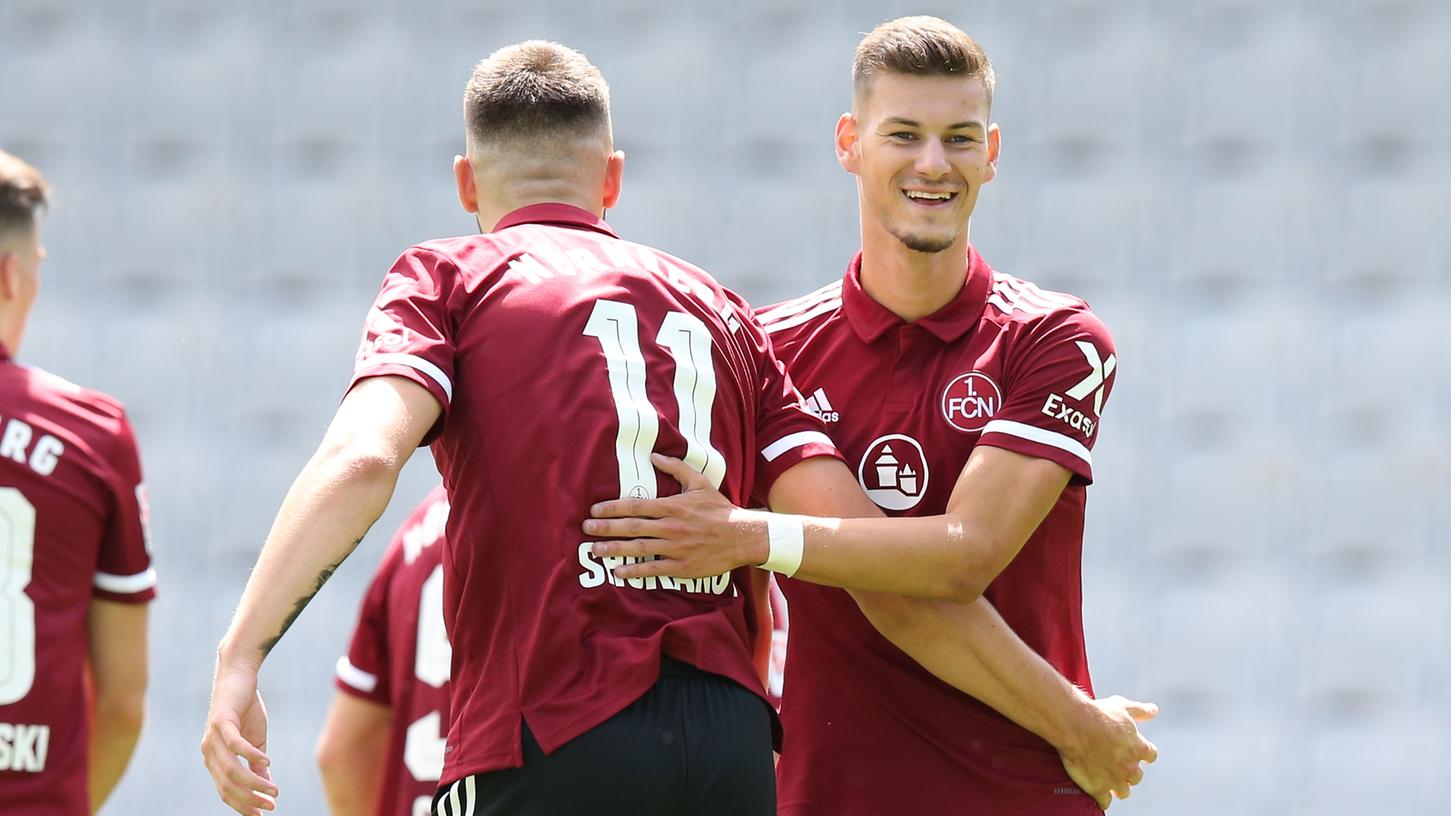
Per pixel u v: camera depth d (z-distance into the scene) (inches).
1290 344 1533.0
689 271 427.5
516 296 395.2
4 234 509.0
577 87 439.5
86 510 504.7
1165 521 1469.0
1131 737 464.4
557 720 366.9
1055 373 448.8
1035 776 462.9
